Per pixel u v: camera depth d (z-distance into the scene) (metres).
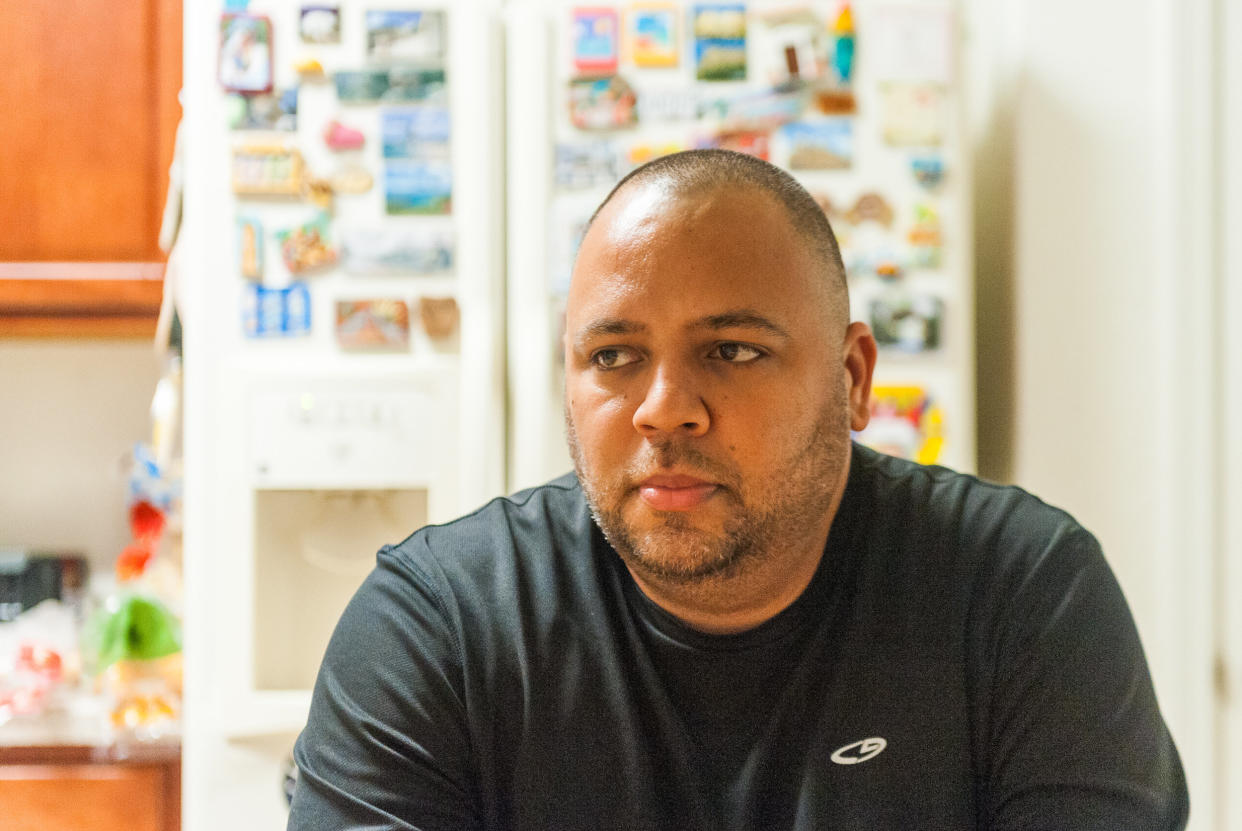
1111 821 0.70
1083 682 0.73
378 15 1.27
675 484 0.66
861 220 1.28
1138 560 1.32
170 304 1.48
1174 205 1.30
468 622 0.76
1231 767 1.30
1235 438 1.30
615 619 0.76
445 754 0.73
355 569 1.30
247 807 1.25
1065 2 1.32
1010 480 1.35
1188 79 1.30
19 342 1.91
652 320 0.66
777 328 0.66
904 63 1.28
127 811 1.42
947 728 0.74
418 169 1.27
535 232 1.26
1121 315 1.33
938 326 1.28
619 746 0.73
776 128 1.28
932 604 0.76
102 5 1.56
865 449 0.89
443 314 1.26
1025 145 1.33
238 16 1.26
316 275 1.27
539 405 1.25
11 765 1.42
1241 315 1.30
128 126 1.57
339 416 1.26
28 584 1.75
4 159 1.56
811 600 0.75
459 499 1.25
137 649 1.44
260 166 1.26
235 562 1.25
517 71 1.27
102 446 1.92
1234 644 1.30
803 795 0.73
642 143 1.27
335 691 0.74
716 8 1.27
